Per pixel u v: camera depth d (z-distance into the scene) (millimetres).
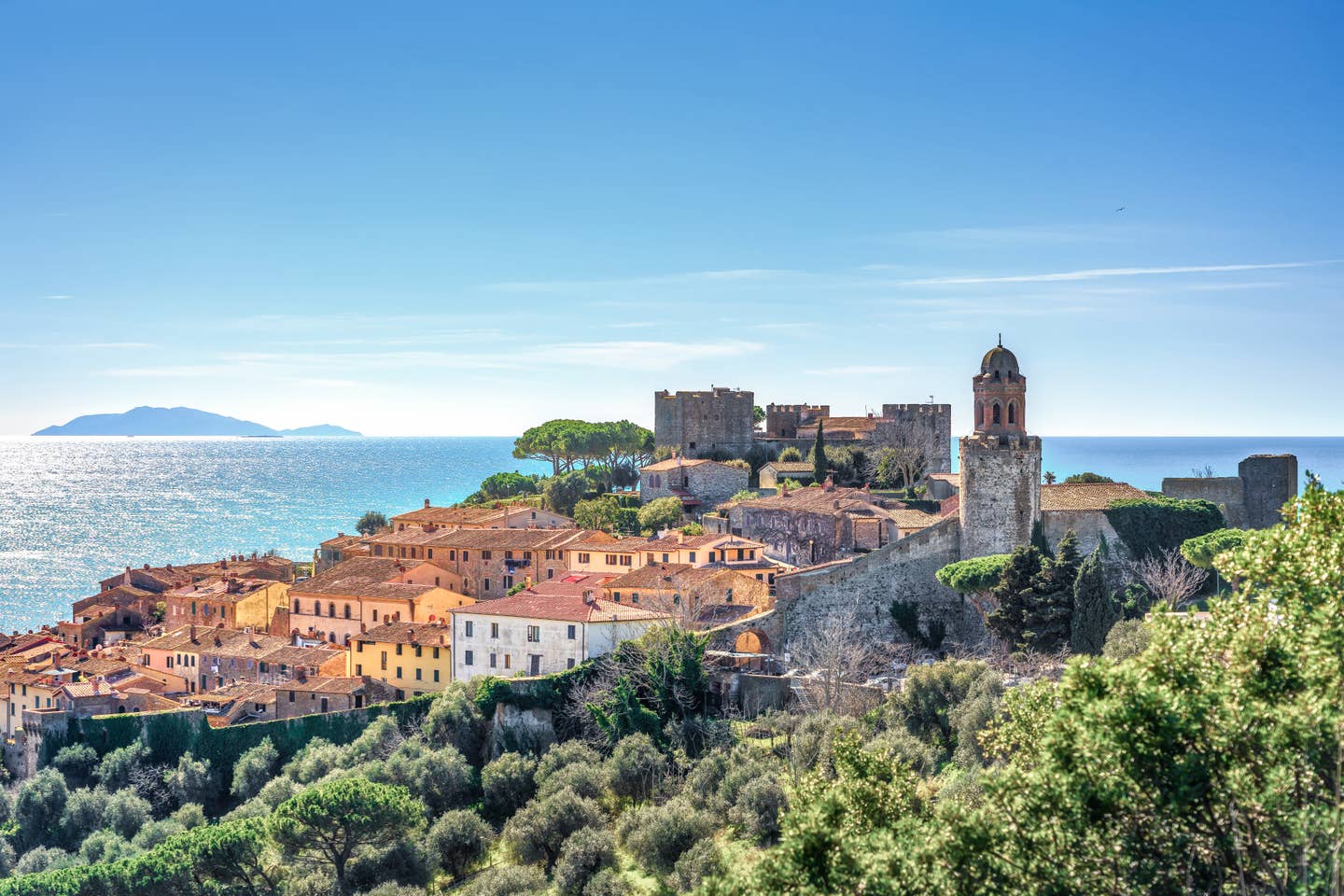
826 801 42312
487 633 119812
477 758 106938
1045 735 38344
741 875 39844
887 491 177875
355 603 146625
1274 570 40938
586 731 102062
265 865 88000
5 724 132750
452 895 82562
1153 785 35625
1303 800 34688
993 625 100375
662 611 113625
